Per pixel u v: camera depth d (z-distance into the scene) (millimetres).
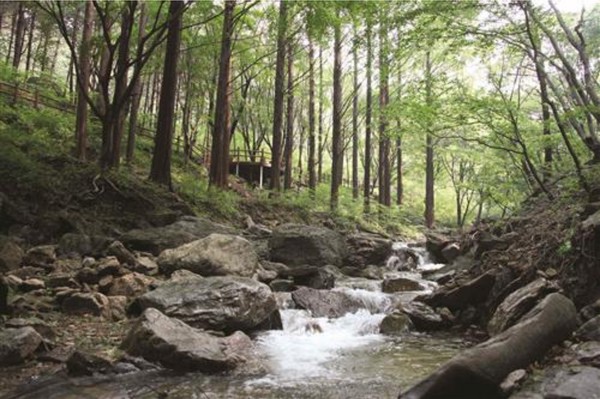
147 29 21031
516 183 14812
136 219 13266
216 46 23141
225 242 10570
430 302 9086
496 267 8961
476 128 11422
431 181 31422
